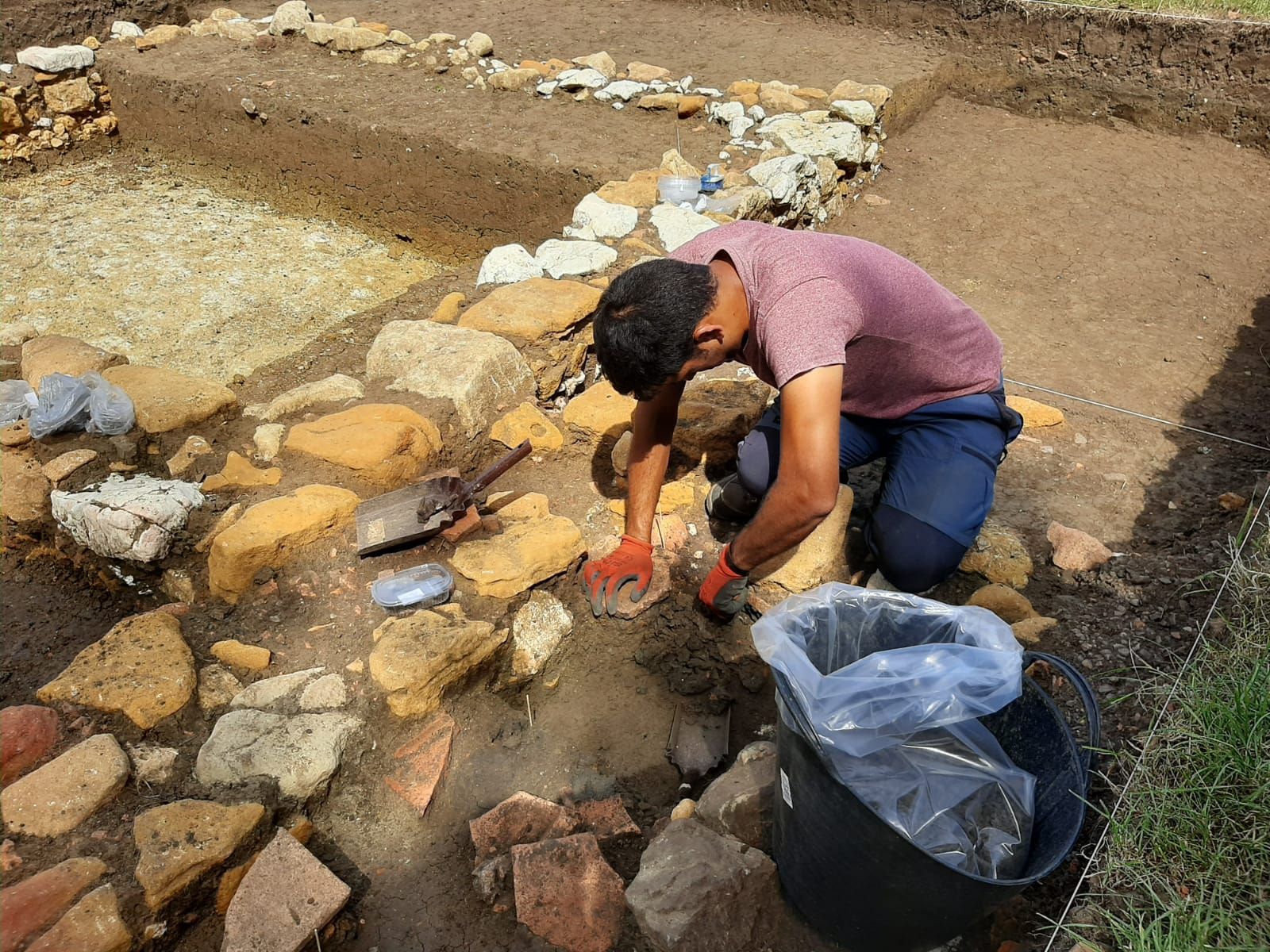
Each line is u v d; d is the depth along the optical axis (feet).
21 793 6.54
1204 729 6.84
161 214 20.18
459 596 8.37
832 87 19.39
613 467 10.19
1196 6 19.72
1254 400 12.24
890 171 18.88
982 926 6.49
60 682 7.37
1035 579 9.24
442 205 18.51
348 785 7.26
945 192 18.04
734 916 6.47
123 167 22.22
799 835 6.06
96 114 22.47
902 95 19.44
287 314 16.65
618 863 7.12
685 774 7.89
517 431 10.38
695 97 18.34
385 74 21.12
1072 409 12.11
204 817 6.48
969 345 7.90
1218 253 15.78
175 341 15.76
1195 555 9.28
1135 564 9.26
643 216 14.30
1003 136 20.03
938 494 8.05
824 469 6.44
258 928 6.20
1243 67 18.44
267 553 8.38
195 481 9.48
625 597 8.66
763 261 6.87
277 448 9.64
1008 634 5.94
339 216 20.11
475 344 10.74
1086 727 7.49
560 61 20.56
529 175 17.03
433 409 10.00
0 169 21.12
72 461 9.77
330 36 22.11
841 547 9.03
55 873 6.11
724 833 7.04
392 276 18.17
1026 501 10.46
